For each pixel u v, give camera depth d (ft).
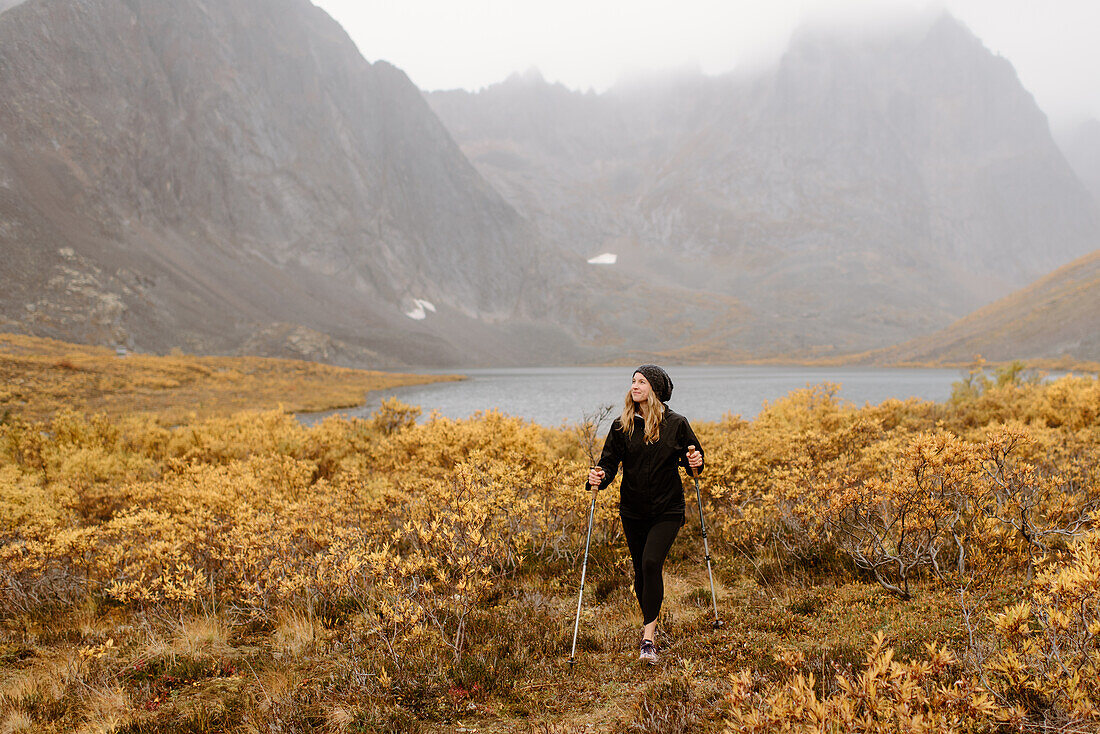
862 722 7.64
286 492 28.07
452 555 16.34
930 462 16.15
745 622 15.16
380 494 24.34
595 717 11.33
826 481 20.65
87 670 14.39
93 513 29.99
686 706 10.89
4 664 15.62
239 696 13.37
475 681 12.89
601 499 21.97
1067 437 29.48
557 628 15.75
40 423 46.06
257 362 249.34
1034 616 11.38
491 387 244.22
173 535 21.01
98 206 528.63
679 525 14.08
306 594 18.13
